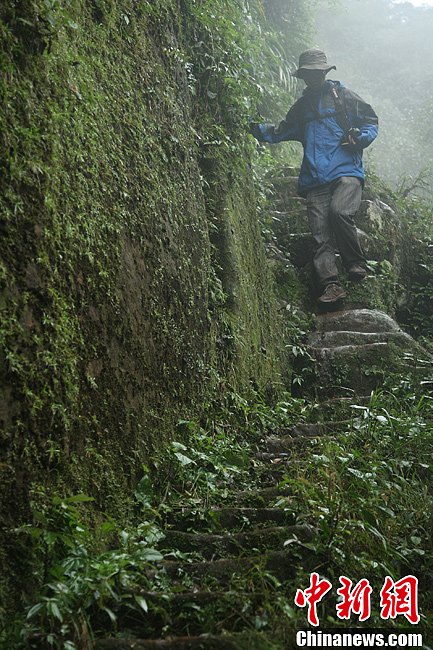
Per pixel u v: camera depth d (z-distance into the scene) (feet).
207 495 11.78
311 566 9.81
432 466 13.37
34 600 7.68
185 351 13.53
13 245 8.03
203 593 8.64
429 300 27.71
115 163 11.22
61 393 8.79
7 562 7.53
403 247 28.14
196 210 15.39
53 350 8.65
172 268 13.28
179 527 11.03
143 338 11.65
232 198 18.51
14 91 8.32
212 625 8.19
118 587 8.32
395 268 26.73
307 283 23.94
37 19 8.71
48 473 8.39
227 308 16.72
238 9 22.18
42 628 7.37
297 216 26.30
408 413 16.42
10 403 7.79
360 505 11.28
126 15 12.80
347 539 10.45
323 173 22.65
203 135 17.46
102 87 11.28
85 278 9.73
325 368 20.27
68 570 8.00
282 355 20.33
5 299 7.84
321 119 22.89
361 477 11.89
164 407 12.35
